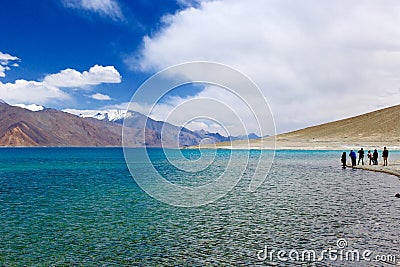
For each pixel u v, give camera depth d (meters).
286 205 23.11
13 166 65.75
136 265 13.09
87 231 17.41
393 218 19.00
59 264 13.25
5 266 13.09
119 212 21.67
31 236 16.64
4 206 23.81
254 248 14.65
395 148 110.19
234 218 19.70
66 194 29.08
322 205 22.86
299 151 106.31
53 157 107.81
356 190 28.91
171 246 15.04
